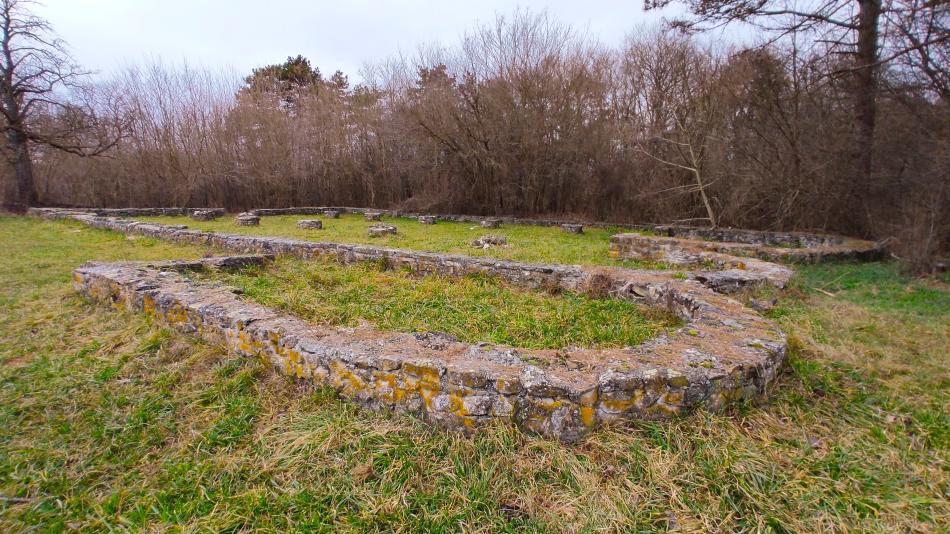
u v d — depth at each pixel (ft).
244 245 29.78
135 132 71.20
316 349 10.25
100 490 7.42
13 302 16.79
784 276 20.95
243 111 74.13
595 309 16.96
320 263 25.21
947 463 7.75
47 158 69.62
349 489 7.23
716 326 12.23
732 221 45.37
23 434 8.76
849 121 35.94
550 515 6.73
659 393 8.67
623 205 58.34
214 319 12.60
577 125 59.47
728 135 46.50
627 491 7.14
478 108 62.08
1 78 56.85
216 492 7.22
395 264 23.99
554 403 8.32
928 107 27.71
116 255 27.35
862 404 9.68
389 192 75.61
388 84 72.69
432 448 8.18
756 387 9.69
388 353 9.70
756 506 6.78
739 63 43.73
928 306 17.12
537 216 62.90
